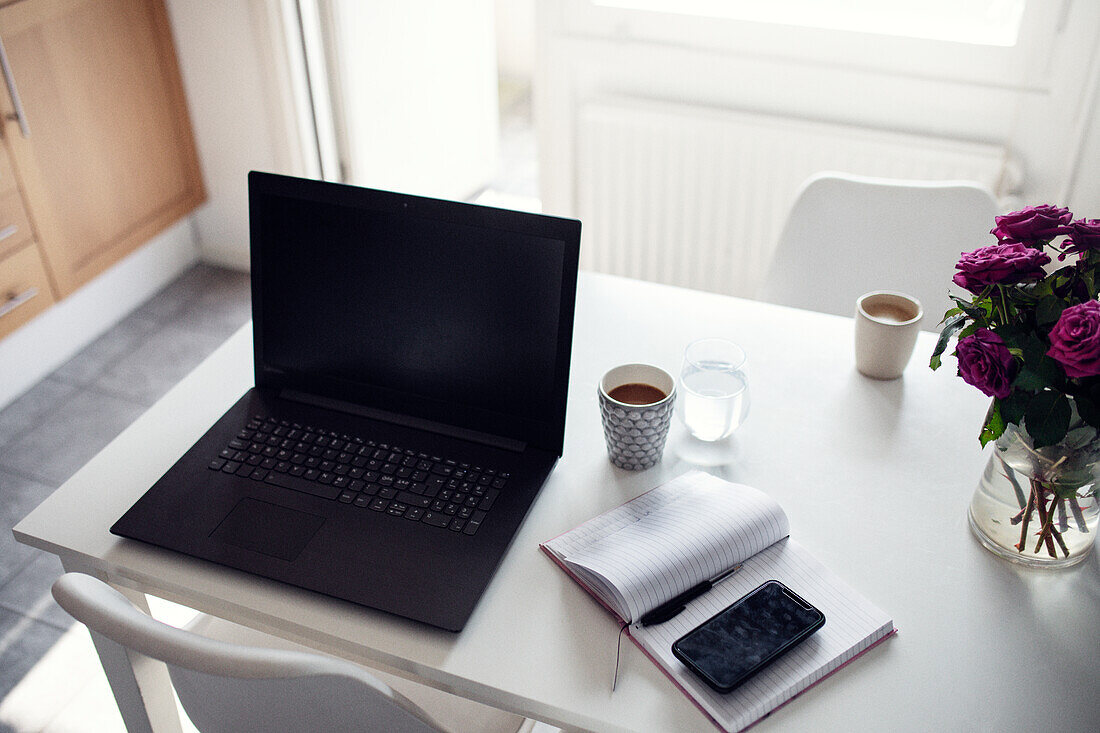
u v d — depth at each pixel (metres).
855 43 2.13
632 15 2.26
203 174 2.89
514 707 0.94
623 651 0.97
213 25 2.59
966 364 0.93
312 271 1.21
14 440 2.36
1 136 2.20
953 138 2.18
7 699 1.76
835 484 1.16
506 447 1.18
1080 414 0.90
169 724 1.25
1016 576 1.04
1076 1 1.93
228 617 1.05
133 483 1.17
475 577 1.02
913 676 0.94
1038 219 0.98
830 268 1.68
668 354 1.37
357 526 1.08
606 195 2.51
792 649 0.95
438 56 3.03
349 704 0.93
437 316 1.17
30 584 1.98
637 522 1.08
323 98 2.69
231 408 1.25
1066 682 0.93
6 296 2.32
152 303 2.87
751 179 2.35
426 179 3.17
